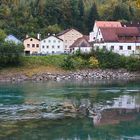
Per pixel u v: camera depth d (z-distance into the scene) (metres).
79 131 42.88
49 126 45.06
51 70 116.19
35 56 123.19
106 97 70.00
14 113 53.28
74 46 150.50
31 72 115.06
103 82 100.62
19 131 42.56
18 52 119.00
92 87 87.81
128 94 74.25
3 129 43.53
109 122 47.41
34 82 104.31
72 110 55.94
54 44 161.88
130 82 99.94
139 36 133.50
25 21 197.75
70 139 39.78
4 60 117.31
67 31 173.38
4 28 187.50
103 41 132.00
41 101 65.19
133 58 119.75
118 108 57.72
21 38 183.75
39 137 40.28
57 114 52.62
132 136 40.78
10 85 95.50
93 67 118.06
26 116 51.03
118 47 131.75
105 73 115.94
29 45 160.75
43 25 199.62
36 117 50.44
